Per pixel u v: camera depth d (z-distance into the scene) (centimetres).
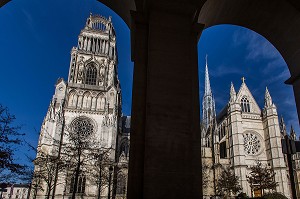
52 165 4475
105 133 6284
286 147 656
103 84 7006
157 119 647
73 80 6862
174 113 662
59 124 6009
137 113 703
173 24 754
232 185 5450
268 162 6394
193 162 644
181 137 645
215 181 6562
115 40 7988
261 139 6700
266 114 6738
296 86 1063
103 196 5606
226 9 1006
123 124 8362
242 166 6141
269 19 1063
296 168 6362
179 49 730
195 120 702
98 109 6581
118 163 6412
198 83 748
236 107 6788
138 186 635
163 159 614
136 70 747
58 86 6525
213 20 1058
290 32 1037
